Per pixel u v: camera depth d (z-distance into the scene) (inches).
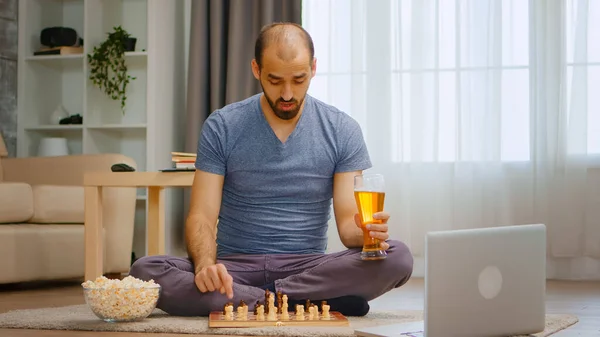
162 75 199.9
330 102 194.2
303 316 85.4
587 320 100.7
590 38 180.4
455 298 69.2
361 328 81.9
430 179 188.2
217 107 197.3
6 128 205.0
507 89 184.4
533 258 76.4
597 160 180.1
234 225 100.0
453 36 187.2
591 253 179.6
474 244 70.6
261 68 93.0
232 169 99.0
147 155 196.2
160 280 93.0
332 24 194.4
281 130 98.7
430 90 188.5
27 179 175.8
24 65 207.8
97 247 138.5
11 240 147.4
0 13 203.9
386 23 190.7
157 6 197.6
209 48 200.5
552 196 181.8
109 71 208.8
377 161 190.4
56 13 216.2
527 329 76.5
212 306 91.3
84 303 124.7
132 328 86.0
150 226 151.6
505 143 184.5
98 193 138.7
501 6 183.5
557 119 181.2
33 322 91.4
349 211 96.9
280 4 195.2
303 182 99.0
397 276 92.0
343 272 92.2
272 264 96.4
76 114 207.3
